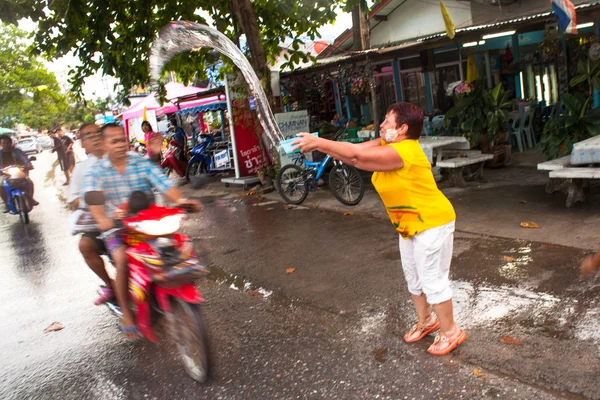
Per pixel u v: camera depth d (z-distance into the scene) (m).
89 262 4.18
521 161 10.27
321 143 3.03
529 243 5.47
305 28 10.91
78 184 4.25
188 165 13.94
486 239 5.79
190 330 3.40
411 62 14.53
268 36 11.34
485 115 9.43
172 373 3.73
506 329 3.77
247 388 3.42
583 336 3.54
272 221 8.02
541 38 13.23
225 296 5.13
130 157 3.96
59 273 6.54
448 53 13.60
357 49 12.77
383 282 4.95
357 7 12.51
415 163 3.26
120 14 9.58
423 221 3.37
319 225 7.41
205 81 20.14
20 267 7.04
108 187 3.88
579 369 3.16
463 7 13.12
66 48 9.04
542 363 3.28
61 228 9.38
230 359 3.82
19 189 10.03
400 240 3.68
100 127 4.15
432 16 13.91
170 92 18.16
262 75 10.42
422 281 3.49
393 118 3.32
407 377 3.33
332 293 4.87
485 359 3.40
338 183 8.48
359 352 3.71
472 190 8.23
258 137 11.14
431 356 3.54
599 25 10.08
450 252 3.52
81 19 9.02
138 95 26.14
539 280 4.53
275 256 6.22
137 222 3.39
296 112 10.71
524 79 13.66
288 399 3.24
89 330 4.66
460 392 3.10
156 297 3.54
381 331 3.99
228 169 13.87
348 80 11.07
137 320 3.70
